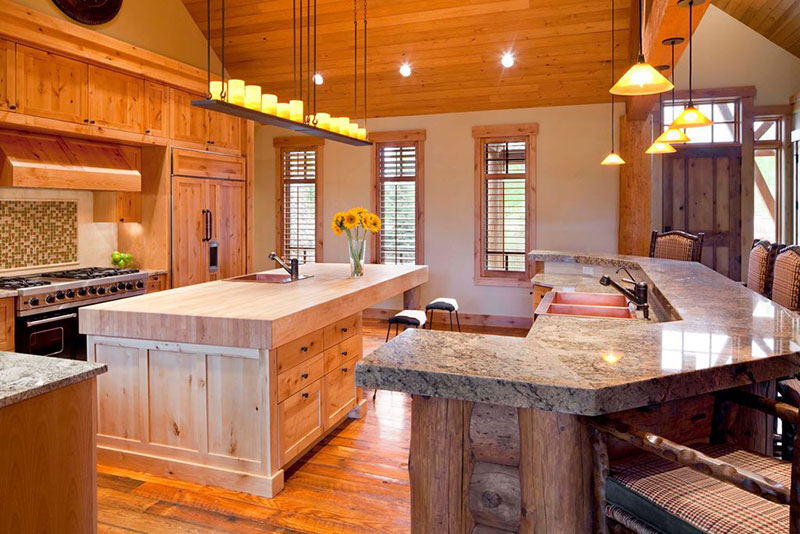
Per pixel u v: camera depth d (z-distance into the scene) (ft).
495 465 4.35
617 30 17.28
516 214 21.98
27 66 12.47
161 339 8.89
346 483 9.12
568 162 21.21
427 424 4.45
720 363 4.14
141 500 8.48
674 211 20.76
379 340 19.62
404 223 23.32
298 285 12.14
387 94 21.75
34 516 5.13
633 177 19.71
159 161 16.47
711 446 4.85
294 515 8.09
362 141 15.02
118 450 9.50
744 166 20.10
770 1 17.21
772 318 5.95
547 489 4.07
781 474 4.17
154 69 15.69
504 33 18.02
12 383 5.08
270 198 25.05
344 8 17.99
